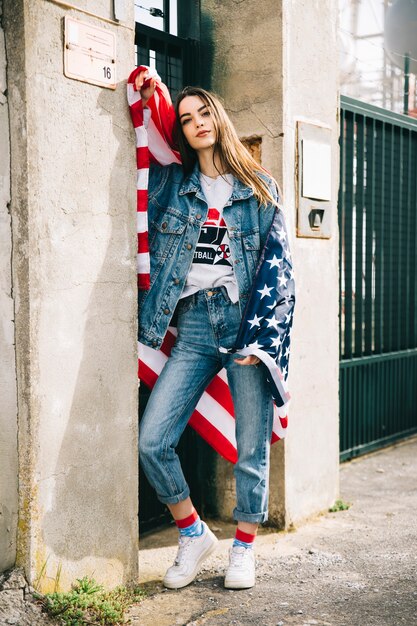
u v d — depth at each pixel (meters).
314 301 3.69
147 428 2.77
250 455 2.81
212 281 2.77
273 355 2.69
